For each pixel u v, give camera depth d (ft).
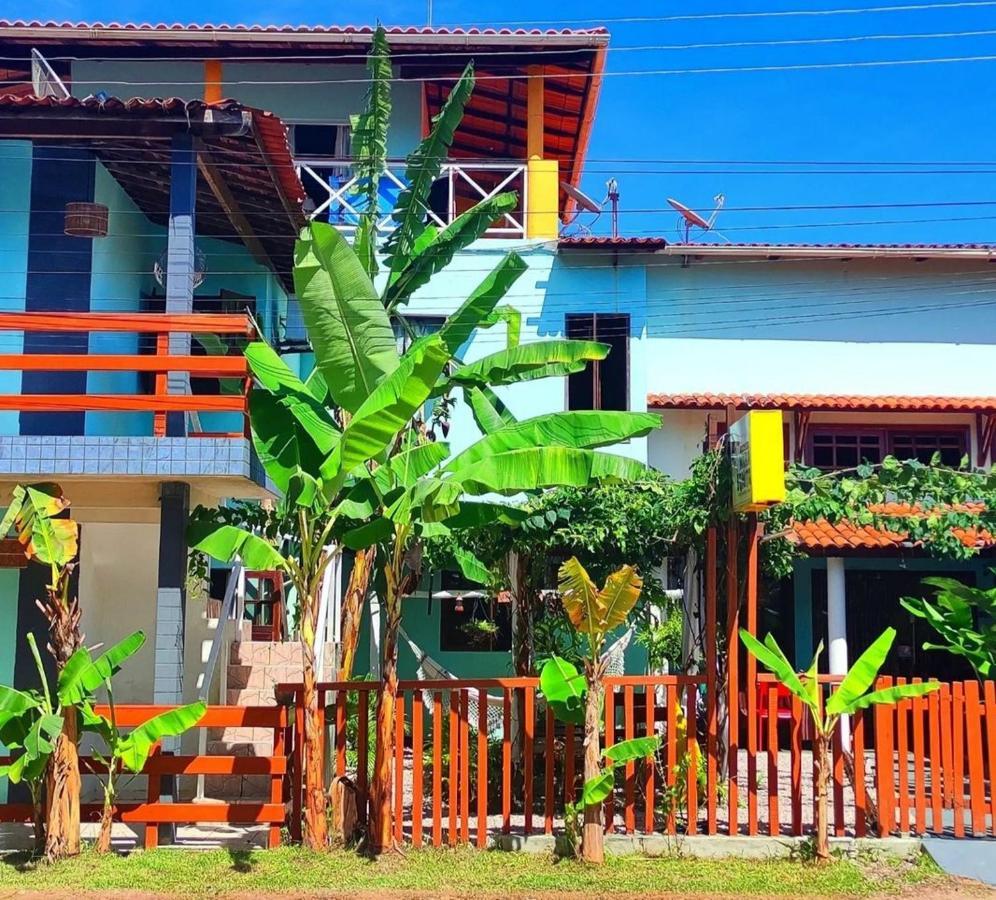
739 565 32.89
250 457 31.55
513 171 57.16
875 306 53.16
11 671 34.01
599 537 33.55
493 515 30.40
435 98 59.06
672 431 52.08
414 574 31.65
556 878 26.32
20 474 30.60
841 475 33.55
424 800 34.96
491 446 28.60
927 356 52.85
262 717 29.04
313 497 27.66
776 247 51.42
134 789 36.60
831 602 44.01
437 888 25.53
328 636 46.80
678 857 28.45
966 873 27.09
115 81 55.88
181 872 26.32
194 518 32.65
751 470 27.89
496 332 50.80
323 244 26.27
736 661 30.63
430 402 42.14
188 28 51.42
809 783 36.81
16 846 29.76
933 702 29.84
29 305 36.73
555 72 54.44
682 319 52.95
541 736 35.73
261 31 51.55
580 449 26.81
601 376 50.70
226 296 46.83
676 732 30.60
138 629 39.19
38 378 37.06
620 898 25.08
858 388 52.65
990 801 30.53
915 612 37.83
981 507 41.98
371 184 33.09
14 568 34.42
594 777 27.78
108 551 39.24
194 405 30.58
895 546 42.78
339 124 56.08
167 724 27.43
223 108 33.55
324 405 31.65
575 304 50.93
